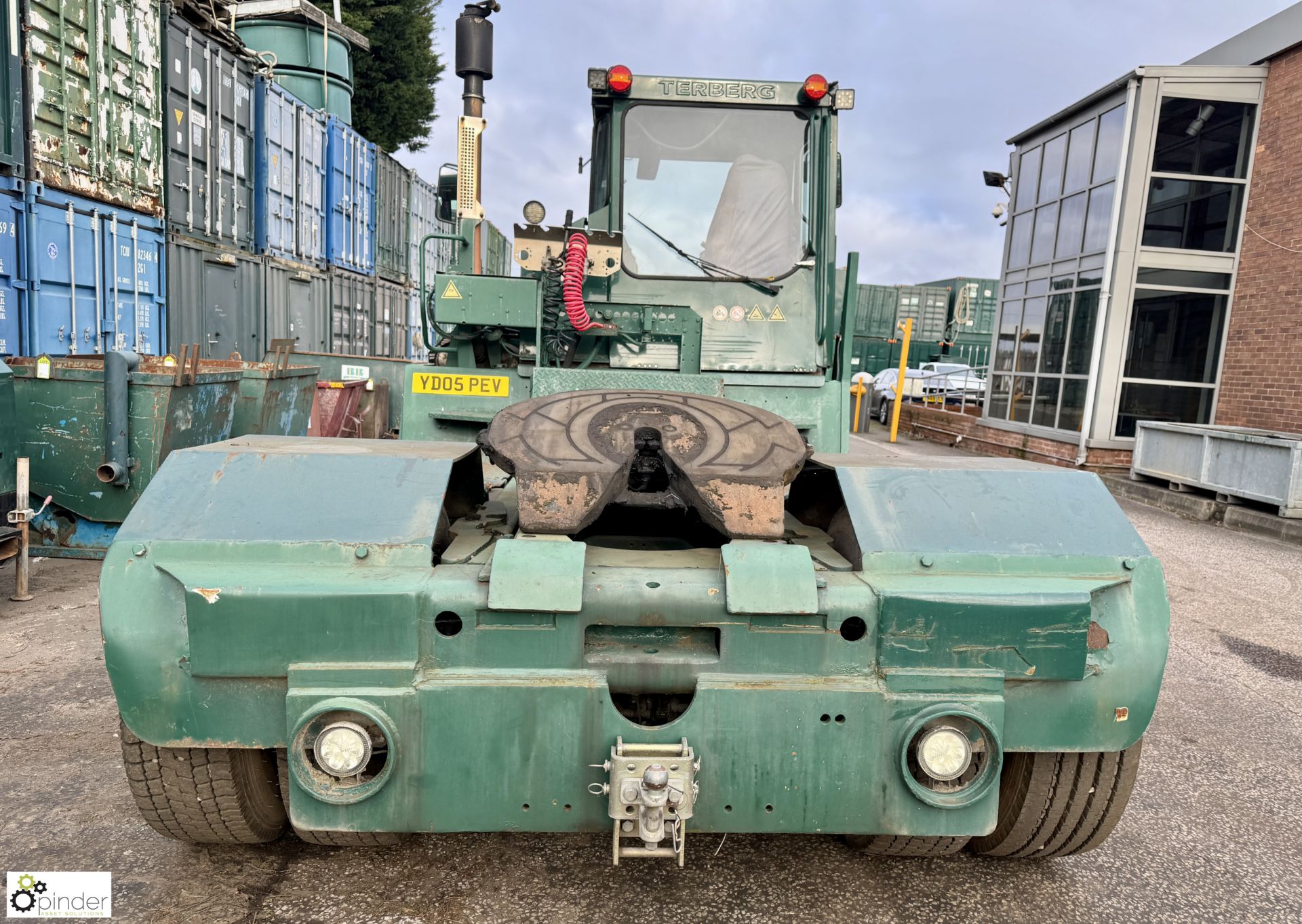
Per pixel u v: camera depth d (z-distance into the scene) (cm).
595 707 207
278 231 1152
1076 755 240
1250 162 1127
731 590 210
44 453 602
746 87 410
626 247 411
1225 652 513
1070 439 1241
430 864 265
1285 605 620
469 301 373
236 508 223
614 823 204
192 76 952
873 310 2517
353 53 2559
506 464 247
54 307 752
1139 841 296
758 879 263
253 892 247
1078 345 1253
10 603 528
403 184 1616
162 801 236
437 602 207
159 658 206
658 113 413
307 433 886
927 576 224
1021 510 240
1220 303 1168
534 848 277
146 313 878
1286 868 280
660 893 254
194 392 633
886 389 2106
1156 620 222
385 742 215
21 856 263
